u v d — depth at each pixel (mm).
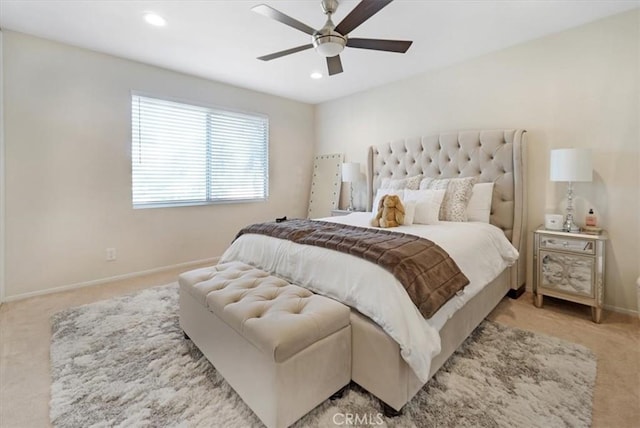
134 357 1858
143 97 3408
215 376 1684
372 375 1465
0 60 2600
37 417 1388
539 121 2814
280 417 1250
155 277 3393
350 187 4594
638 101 2348
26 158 2771
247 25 2557
